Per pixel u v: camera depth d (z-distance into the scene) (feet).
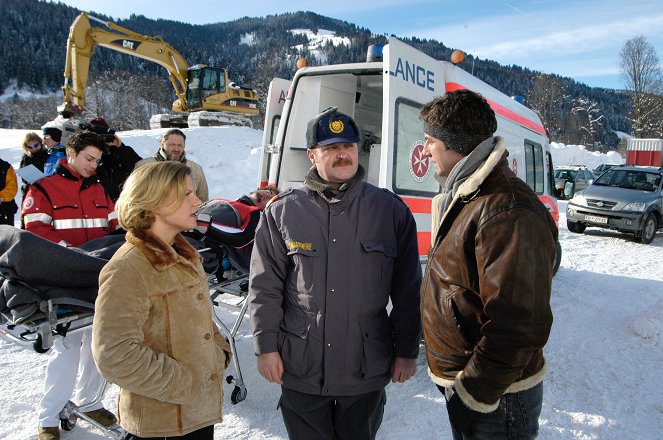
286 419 7.07
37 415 10.19
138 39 63.36
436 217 6.76
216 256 11.54
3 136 59.06
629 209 34.32
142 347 5.42
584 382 12.14
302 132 16.01
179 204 5.85
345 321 6.66
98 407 9.80
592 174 75.10
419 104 13.33
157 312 5.73
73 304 8.02
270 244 7.04
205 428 6.23
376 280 6.82
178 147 15.39
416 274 7.14
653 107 114.93
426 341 6.15
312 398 6.81
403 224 7.20
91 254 9.12
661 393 11.58
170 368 5.56
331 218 6.72
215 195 42.98
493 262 5.07
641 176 37.65
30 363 12.70
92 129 14.38
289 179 16.14
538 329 4.94
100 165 14.07
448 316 5.73
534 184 21.11
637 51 114.42
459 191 5.66
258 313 6.82
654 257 29.30
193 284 6.03
